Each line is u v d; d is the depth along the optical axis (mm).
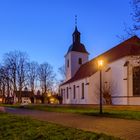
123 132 13117
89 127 15016
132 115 21656
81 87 56688
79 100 57719
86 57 70438
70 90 64375
